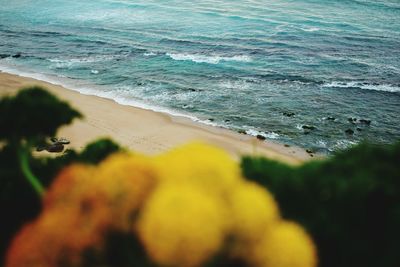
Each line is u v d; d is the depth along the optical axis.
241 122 25.97
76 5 63.25
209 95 30.50
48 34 48.09
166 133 23.44
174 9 61.09
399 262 2.05
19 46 42.94
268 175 2.40
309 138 24.34
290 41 47.00
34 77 33.41
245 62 39.31
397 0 73.88
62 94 29.36
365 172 2.46
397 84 34.72
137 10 60.50
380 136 25.25
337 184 2.32
